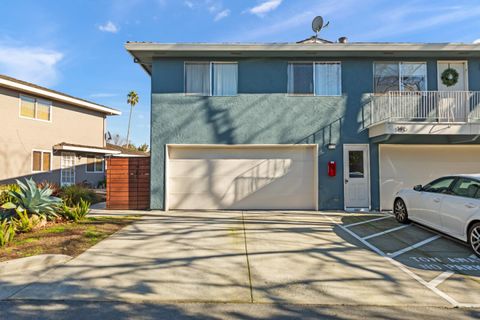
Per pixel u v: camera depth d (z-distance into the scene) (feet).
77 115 69.97
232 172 35.86
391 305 12.87
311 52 34.32
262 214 32.73
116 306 12.52
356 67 35.68
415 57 35.70
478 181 20.39
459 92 34.73
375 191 34.99
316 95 35.58
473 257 19.12
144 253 19.30
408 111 35.17
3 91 52.95
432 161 35.65
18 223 23.50
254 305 12.77
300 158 35.96
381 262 18.15
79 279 15.15
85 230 24.63
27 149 57.16
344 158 35.22
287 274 16.16
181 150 35.99
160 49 33.47
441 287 14.71
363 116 35.45
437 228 22.97
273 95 35.50
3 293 13.56
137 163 36.45
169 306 12.59
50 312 11.95
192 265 17.33
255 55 35.01
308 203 35.76
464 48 33.50
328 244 21.68
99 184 74.95
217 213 33.35
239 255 19.10
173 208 35.65
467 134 30.45
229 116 35.40
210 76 35.65
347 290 14.29
